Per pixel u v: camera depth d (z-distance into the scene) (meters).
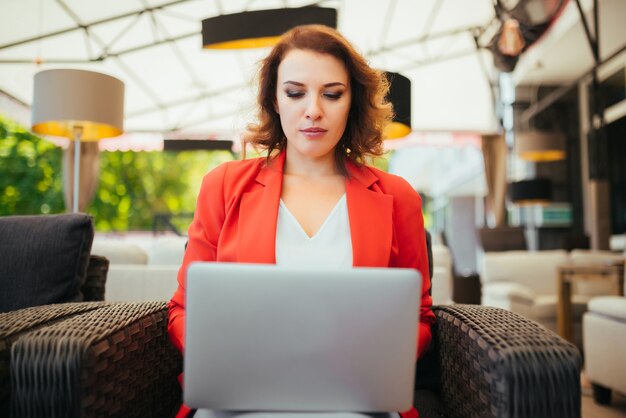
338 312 0.75
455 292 4.91
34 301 1.39
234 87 7.34
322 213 1.14
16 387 0.81
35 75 3.11
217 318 0.74
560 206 8.62
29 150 14.01
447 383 1.08
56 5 5.20
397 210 1.19
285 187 1.18
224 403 0.77
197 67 6.78
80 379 0.81
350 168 1.22
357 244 1.08
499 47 4.90
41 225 1.47
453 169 13.83
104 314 1.02
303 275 0.74
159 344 1.11
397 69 7.50
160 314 1.12
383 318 0.75
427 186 19.05
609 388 2.57
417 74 7.62
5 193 13.63
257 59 1.27
